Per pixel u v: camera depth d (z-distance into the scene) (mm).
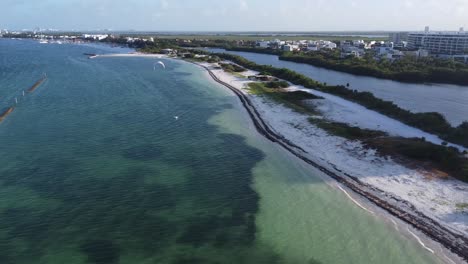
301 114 68062
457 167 41781
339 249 29953
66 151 49188
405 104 85250
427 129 58844
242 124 63562
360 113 69688
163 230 32031
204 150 51000
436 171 41906
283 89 94500
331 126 59906
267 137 56562
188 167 45219
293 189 39938
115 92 89812
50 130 58094
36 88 94062
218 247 30047
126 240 30516
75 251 28953
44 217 33281
